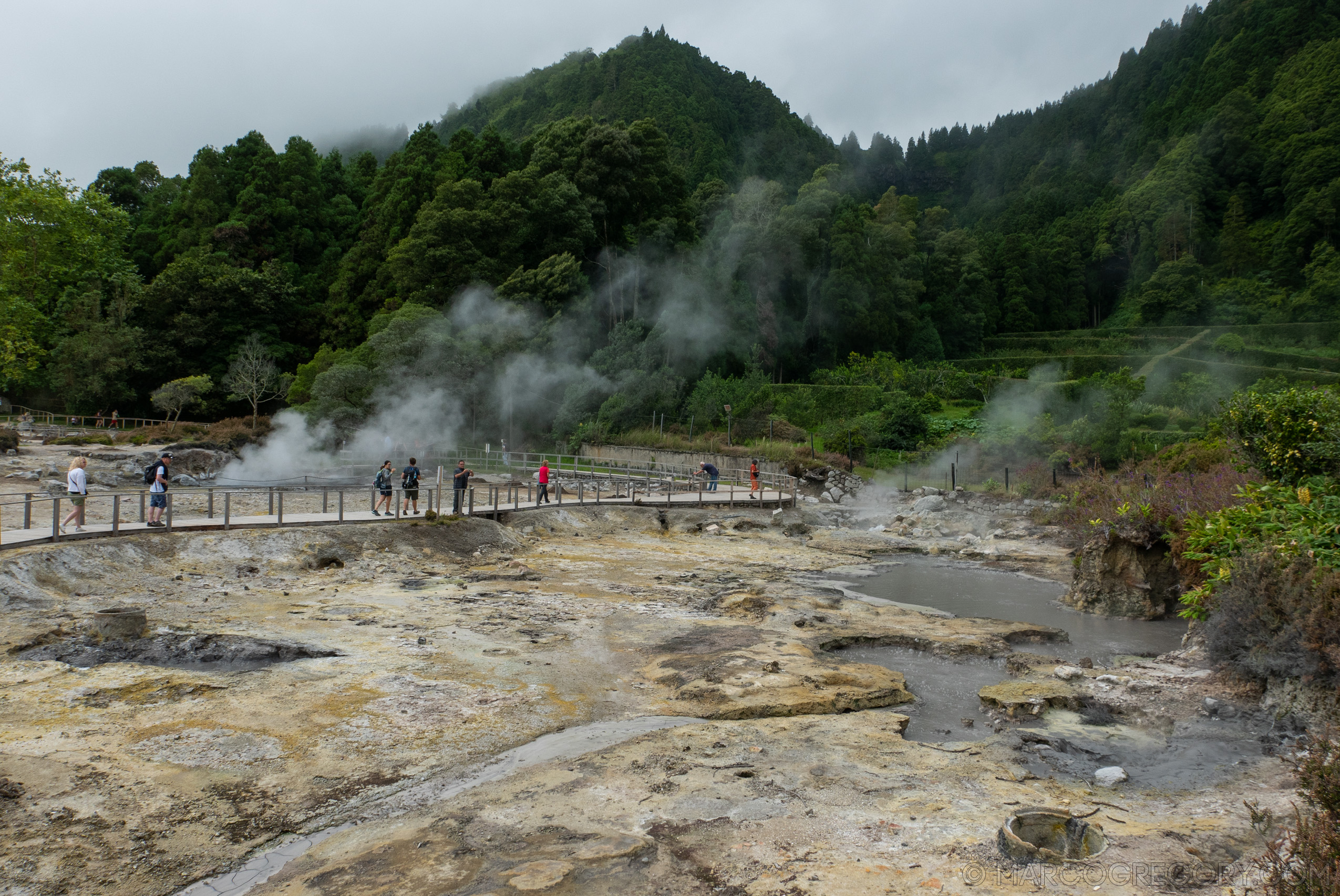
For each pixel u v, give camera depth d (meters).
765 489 35.25
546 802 6.70
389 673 10.45
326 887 5.45
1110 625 15.11
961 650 12.34
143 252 76.69
